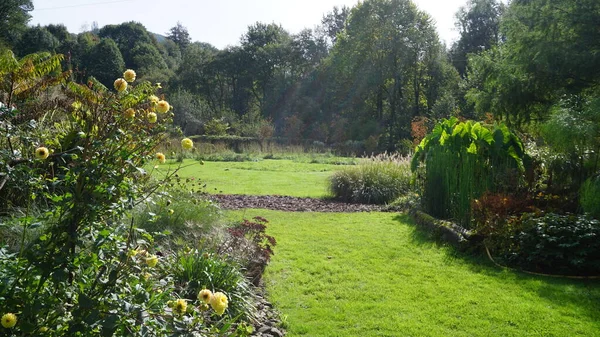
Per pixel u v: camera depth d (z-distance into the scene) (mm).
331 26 50969
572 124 6711
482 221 5887
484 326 3666
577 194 6312
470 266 5270
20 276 1870
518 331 3576
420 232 6926
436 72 34062
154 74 47656
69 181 2006
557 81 9703
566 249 5051
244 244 5012
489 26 38375
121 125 2146
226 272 3959
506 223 5625
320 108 39344
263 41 51781
